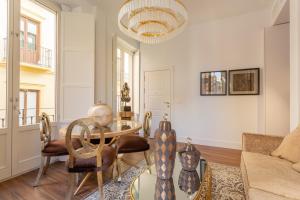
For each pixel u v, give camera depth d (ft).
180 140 14.88
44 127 7.20
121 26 8.09
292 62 7.79
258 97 12.07
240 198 6.23
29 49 9.00
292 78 7.79
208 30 13.80
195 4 11.28
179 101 15.07
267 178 4.66
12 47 7.91
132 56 17.47
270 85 10.94
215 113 13.56
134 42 16.51
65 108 10.19
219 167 9.05
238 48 12.75
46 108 9.80
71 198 5.71
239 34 12.73
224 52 13.24
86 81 10.56
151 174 5.20
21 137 8.33
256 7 11.66
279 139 6.72
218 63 13.46
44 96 9.72
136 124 8.57
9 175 7.77
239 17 12.72
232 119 12.95
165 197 4.25
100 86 12.00
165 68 15.71
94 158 5.64
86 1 11.04
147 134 8.79
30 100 9.03
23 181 7.55
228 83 13.04
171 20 7.63
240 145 12.61
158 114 16.05
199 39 14.16
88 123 5.41
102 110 7.27
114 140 7.86
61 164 9.43
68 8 10.68
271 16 11.50
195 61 14.35
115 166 7.98
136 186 4.66
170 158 4.51
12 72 7.92
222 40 13.30
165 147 4.48
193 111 14.44
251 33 12.32
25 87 8.81
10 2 7.83
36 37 9.34
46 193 6.61
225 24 13.20
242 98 12.64
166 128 4.54
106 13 12.69
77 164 5.47
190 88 14.57
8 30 7.80
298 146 5.63
